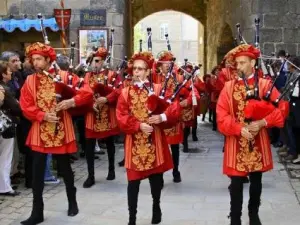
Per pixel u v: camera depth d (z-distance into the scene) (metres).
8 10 10.91
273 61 8.81
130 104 4.92
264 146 4.62
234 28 13.39
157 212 5.20
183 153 9.61
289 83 5.68
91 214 5.57
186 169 8.06
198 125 14.90
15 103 6.02
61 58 7.11
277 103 4.57
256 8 11.33
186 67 8.56
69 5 10.89
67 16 8.70
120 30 10.92
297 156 8.35
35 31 11.00
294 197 6.22
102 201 6.12
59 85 5.22
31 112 5.16
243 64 4.61
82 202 6.07
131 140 4.94
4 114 5.93
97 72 7.11
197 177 7.46
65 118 5.32
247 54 4.58
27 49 5.23
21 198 6.21
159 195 5.16
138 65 4.95
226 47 16.17
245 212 5.58
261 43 11.32
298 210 5.67
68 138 5.32
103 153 9.38
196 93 7.27
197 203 6.01
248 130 4.46
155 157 4.93
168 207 5.84
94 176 7.25
